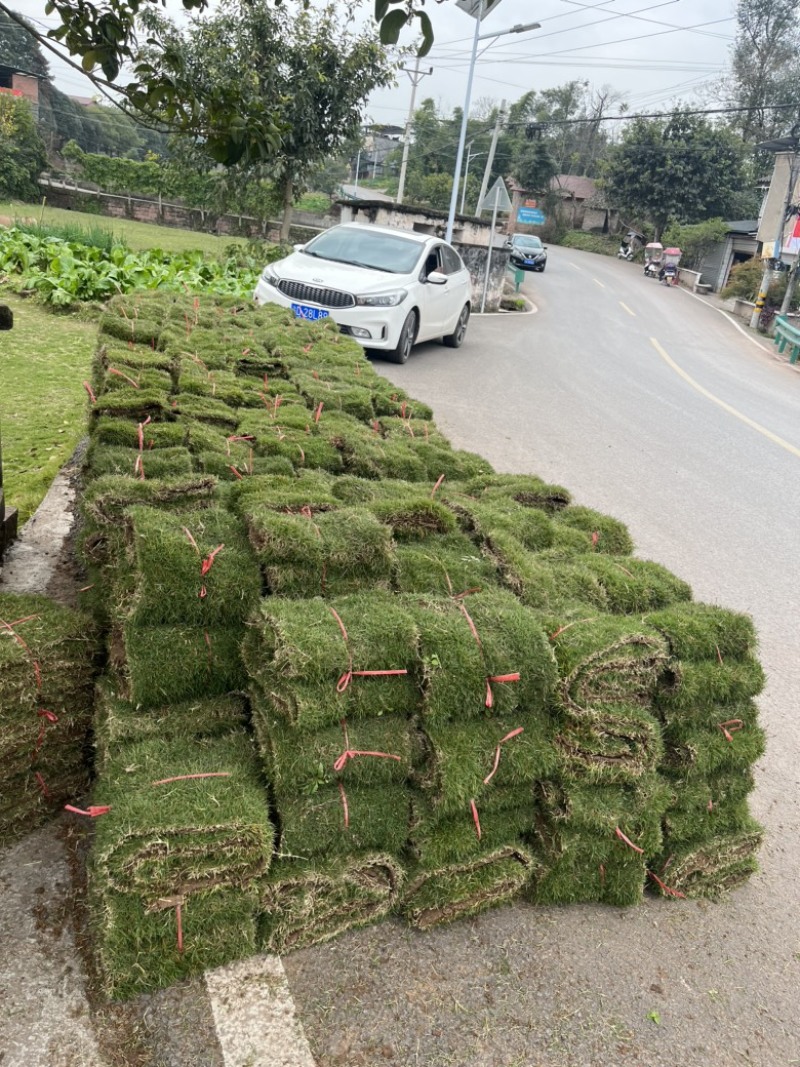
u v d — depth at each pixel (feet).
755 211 157.07
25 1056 6.39
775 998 8.11
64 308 38.52
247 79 56.54
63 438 20.07
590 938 8.36
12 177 109.60
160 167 123.95
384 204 72.64
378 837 7.59
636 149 156.15
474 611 8.38
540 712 8.17
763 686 9.27
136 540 8.04
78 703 8.43
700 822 9.02
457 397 33.27
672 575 11.23
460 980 7.61
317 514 9.47
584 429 31.45
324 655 7.30
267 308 25.32
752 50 168.25
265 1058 6.63
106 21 10.14
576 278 117.50
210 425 12.92
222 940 7.12
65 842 8.34
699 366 55.77
